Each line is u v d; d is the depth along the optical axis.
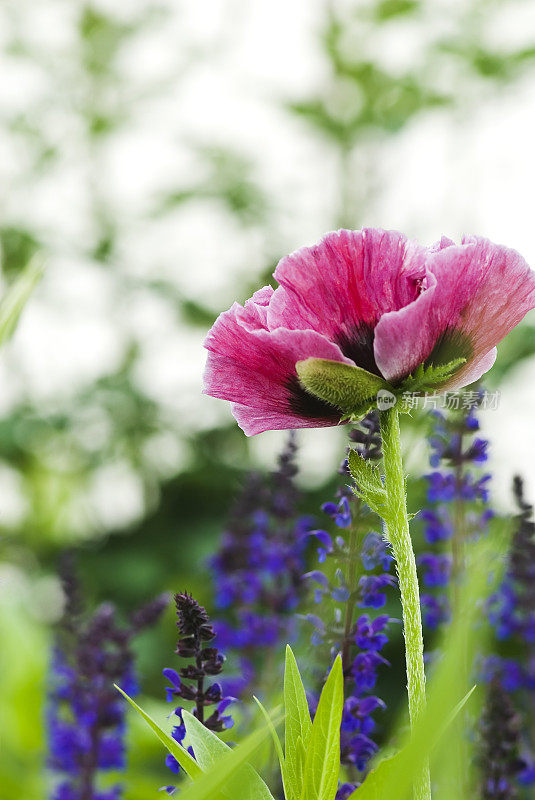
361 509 1.00
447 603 1.26
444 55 3.32
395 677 2.51
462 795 0.97
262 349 0.86
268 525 1.47
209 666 0.94
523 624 1.38
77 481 3.35
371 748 1.00
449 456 1.21
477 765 1.06
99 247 3.32
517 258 0.85
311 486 2.77
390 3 3.35
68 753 1.36
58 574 1.42
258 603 1.49
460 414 1.19
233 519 1.54
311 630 1.10
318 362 0.84
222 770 0.76
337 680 0.84
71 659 1.41
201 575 3.10
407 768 0.74
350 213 3.42
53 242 3.26
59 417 3.17
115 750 1.38
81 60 3.51
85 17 3.50
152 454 3.35
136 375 3.26
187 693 0.93
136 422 3.27
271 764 1.03
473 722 1.07
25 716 1.87
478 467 1.22
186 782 0.83
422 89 3.31
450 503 1.30
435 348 0.85
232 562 1.51
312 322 0.86
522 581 1.30
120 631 1.35
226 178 3.43
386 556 1.00
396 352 0.84
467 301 0.85
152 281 3.27
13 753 1.86
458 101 3.30
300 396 0.87
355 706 1.00
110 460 3.29
